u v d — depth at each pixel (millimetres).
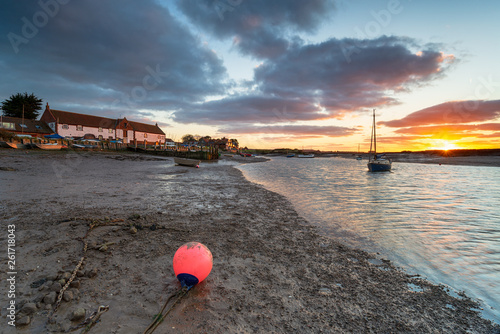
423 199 13523
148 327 2645
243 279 3990
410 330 2984
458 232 7352
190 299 3295
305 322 3000
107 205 8406
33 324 2609
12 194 9289
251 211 8930
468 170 47219
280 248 5508
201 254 3432
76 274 3658
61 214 6828
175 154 53062
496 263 5180
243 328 2799
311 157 145000
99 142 50906
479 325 3180
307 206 10516
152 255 4566
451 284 4285
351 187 18281
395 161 91312
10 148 33812
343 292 3801
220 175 22938
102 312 2879
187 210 8445
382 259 5254
